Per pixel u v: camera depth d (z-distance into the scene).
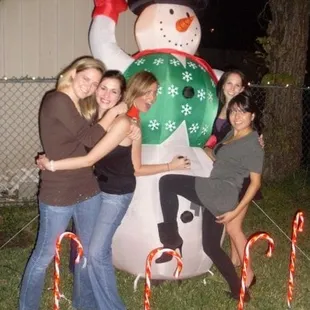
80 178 3.91
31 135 7.80
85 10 7.70
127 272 5.20
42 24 7.56
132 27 7.82
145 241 4.64
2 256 5.79
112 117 3.85
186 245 4.70
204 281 5.19
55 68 7.70
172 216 4.59
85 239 4.11
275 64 9.09
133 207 4.66
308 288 5.26
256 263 5.84
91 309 4.51
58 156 3.81
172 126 4.64
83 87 3.82
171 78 4.59
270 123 9.27
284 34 9.00
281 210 7.95
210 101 4.76
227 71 4.79
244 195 4.50
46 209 3.89
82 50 7.77
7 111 7.67
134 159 4.15
